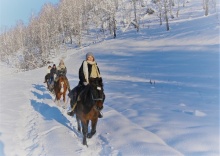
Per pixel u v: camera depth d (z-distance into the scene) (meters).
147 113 10.52
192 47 43.12
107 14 86.88
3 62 94.69
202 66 28.42
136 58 44.59
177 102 12.19
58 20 97.56
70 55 69.12
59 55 75.75
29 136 10.27
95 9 108.69
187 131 8.08
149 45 55.06
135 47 56.38
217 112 9.80
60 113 13.49
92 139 9.03
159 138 8.01
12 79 36.44
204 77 21.70
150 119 9.71
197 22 62.69
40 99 18.89
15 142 9.48
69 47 84.25
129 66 37.34
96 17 96.94
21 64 83.81
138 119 9.92
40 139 9.59
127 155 7.27
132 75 28.97
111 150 7.83
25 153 8.63
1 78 38.91
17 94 21.20
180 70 27.80
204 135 7.61
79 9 96.88
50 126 11.05
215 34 47.03
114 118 10.57
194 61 32.59
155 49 49.56
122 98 14.41
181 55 39.06
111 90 18.56
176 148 7.26
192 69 27.34
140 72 30.56
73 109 9.74
